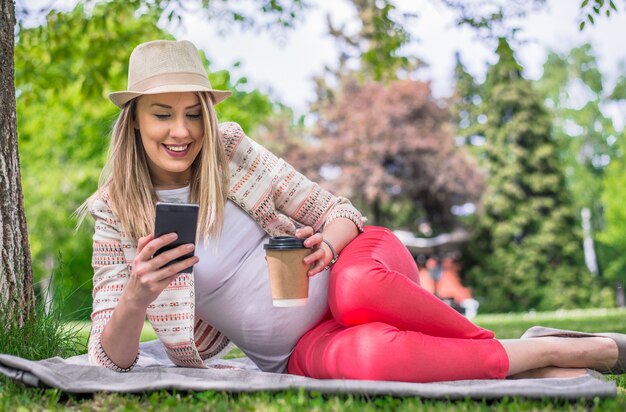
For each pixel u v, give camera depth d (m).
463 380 2.96
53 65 11.95
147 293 2.73
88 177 18.56
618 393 2.91
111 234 3.24
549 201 33.44
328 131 29.33
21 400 2.74
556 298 32.41
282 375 3.09
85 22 8.65
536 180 33.41
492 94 34.66
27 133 18.77
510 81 34.31
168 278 2.72
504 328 8.88
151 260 2.66
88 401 2.78
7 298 3.90
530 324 9.65
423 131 28.81
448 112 29.61
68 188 18.95
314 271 2.94
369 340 2.93
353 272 3.07
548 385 2.89
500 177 33.56
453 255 32.88
